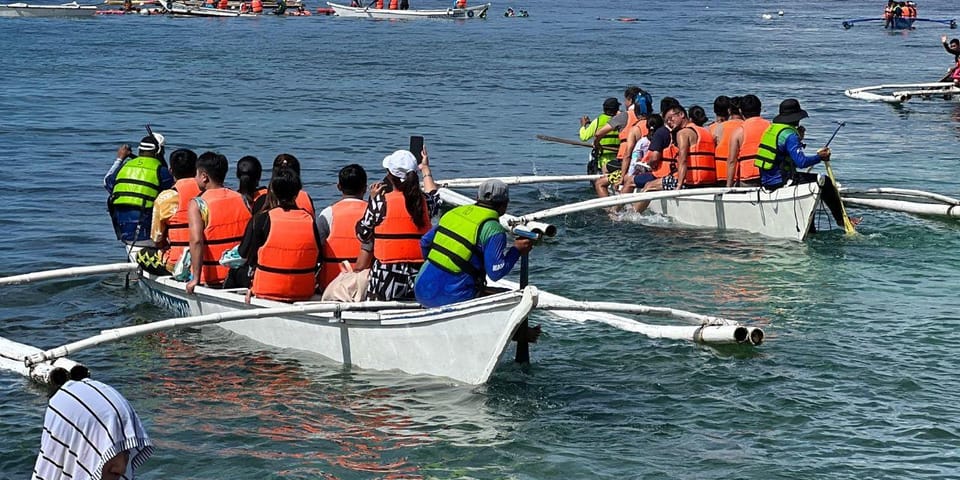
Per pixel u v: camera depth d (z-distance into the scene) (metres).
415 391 8.42
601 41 54.16
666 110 15.12
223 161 10.05
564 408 8.16
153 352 9.30
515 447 7.46
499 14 80.88
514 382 8.64
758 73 38.44
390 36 54.19
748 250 13.34
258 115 26.09
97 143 21.45
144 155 11.05
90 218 14.71
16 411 7.94
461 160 20.83
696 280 11.98
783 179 14.00
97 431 3.64
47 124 23.66
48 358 8.46
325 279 9.71
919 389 8.56
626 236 14.17
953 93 30.45
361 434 7.64
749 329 9.25
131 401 8.19
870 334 9.98
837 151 22.00
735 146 14.41
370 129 24.30
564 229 14.60
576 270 12.43
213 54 42.03
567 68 39.50
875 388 8.59
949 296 11.29
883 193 15.74
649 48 49.91
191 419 7.87
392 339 8.69
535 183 18.11
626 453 7.40
